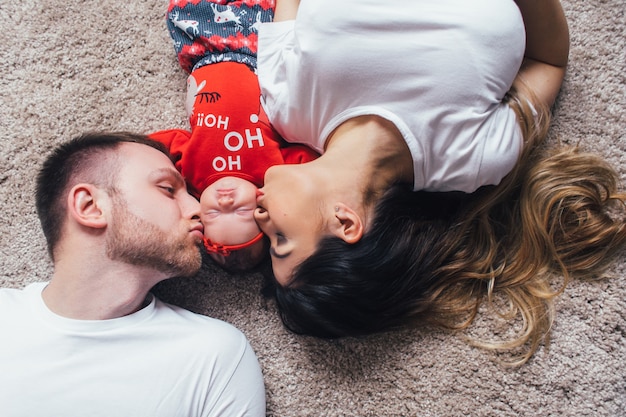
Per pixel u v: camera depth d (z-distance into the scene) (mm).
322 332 908
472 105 806
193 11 973
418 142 806
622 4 1004
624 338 944
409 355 982
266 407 995
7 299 873
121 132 978
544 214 939
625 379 935
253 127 922
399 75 794
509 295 973
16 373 801
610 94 995
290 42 905
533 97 891
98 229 824
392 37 793
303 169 827
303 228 803
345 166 824
